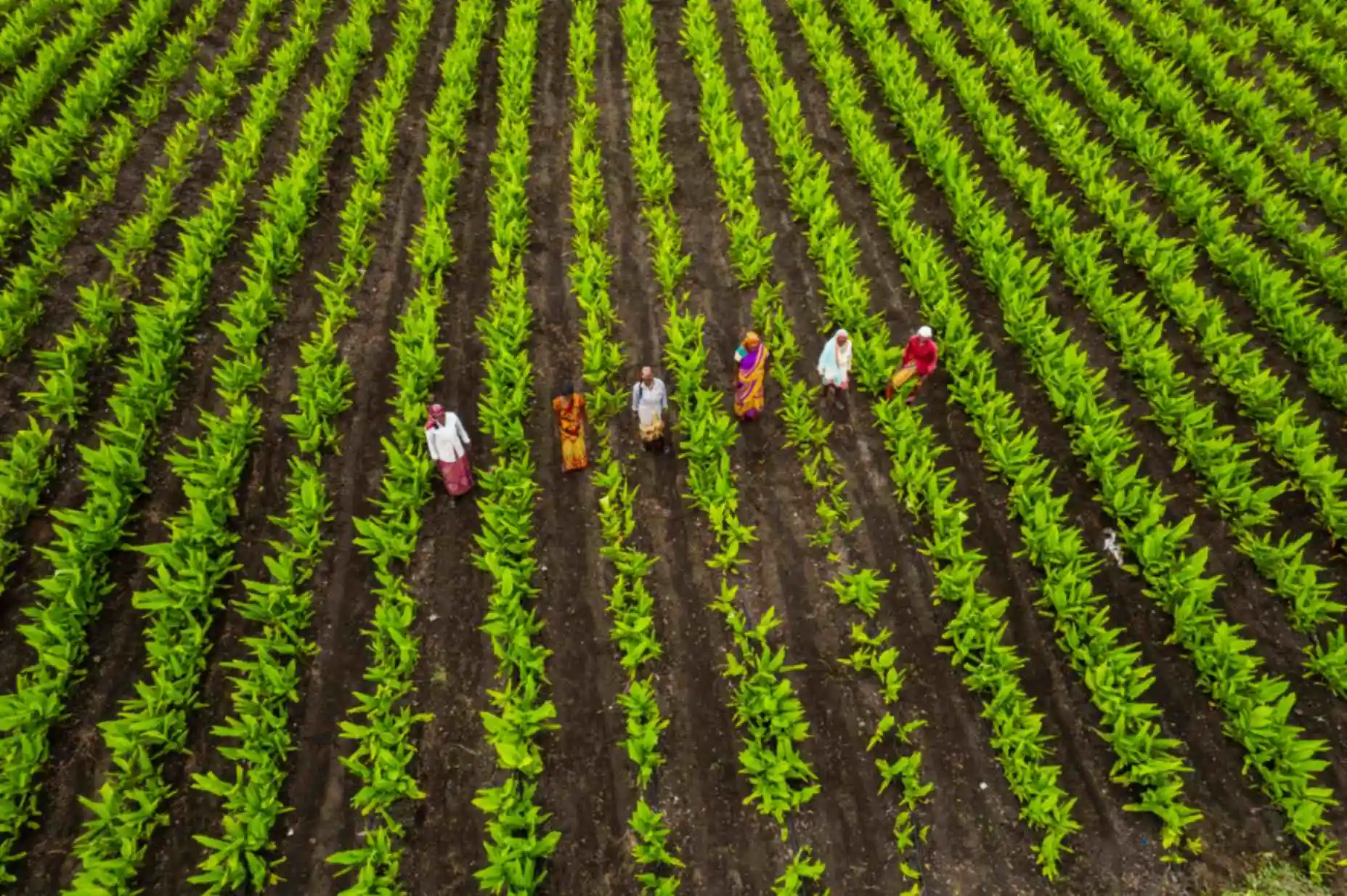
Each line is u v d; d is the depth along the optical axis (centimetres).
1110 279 1197
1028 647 827
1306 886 667
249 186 1298
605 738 769
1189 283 1104
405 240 1267
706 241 1278
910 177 1376
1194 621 796
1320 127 1398
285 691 762
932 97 1531
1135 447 1000
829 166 1396
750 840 708
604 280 1191
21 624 803
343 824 714
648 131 1399
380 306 1161
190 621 799
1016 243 1205
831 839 708
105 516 862
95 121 1363
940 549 864
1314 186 1288
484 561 849
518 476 923
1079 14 1684
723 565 883
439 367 1049
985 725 774
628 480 968
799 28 1705
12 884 677
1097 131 1448
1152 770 696
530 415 1030
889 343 1122
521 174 1327
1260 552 863
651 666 816
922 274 1148
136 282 1119
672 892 658
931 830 711
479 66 1612
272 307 1112
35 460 900
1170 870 687
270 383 1049
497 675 803
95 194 1222
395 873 664
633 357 1109
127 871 655
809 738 766
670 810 725
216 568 838
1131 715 739
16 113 1311
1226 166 1321
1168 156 1334
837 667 815
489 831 671
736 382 1074
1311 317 1059
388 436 1005
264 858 691
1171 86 1436
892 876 689
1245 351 1108
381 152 1342
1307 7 1695
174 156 1271
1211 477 929
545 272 1230
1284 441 948
